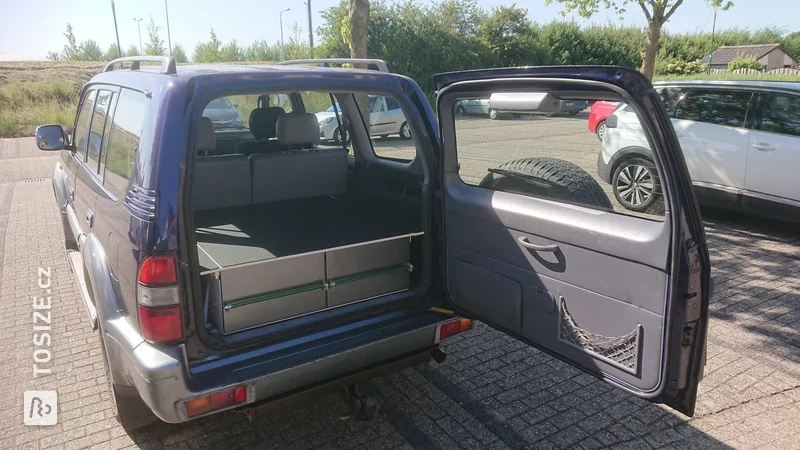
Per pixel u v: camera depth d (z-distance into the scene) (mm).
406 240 3131
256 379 2340
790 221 6102
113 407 3105
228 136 4605
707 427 3100
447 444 2963
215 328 2602
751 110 6297
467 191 2926
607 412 3234
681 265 2020
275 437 3016
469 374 3641
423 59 26531
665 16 8672
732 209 6598
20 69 27250
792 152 5934
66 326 4305
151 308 2264
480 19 28984
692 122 6785
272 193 3990
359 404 2672
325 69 2861
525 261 2635
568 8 9781
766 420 3156
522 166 2656
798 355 3865
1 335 4156
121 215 2463
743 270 5438
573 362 2490
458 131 2908
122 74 3332
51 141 4496
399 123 3750
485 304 2885
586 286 2369
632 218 2203
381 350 2703
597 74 2092
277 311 2729
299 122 3949
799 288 4996
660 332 2107
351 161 4305
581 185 2422
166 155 2275
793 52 55781
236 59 37500
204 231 3309
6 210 7641
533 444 2965
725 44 54281
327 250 2809
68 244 5301
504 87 2551
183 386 2256
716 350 3939
